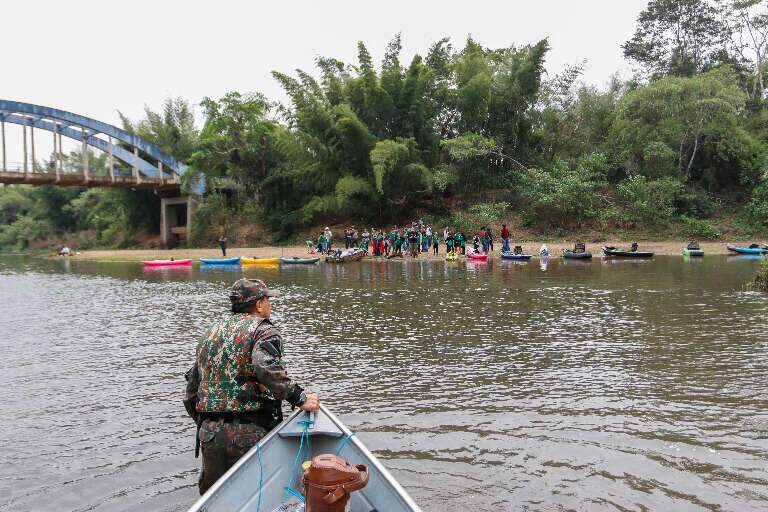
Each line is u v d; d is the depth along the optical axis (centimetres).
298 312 1366
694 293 1509
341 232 4300
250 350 392
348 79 4494
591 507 441
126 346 1064
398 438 582
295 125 4522
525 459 528
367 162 4091
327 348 981
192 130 5950
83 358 974
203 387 399
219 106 4784
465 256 3125
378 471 376
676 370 798
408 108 4197
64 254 5275
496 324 1155
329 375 816
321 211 4416
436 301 1487
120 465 541
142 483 503
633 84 4781
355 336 1074
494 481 486
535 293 1583
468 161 4200
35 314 1494
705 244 3356
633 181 3719
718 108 3756
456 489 472
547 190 3847
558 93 4588
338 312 1354
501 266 2531
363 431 602
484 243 3109
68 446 589
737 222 3641
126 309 1543
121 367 909
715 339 973
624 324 1120
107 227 6394
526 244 3606
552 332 1066
